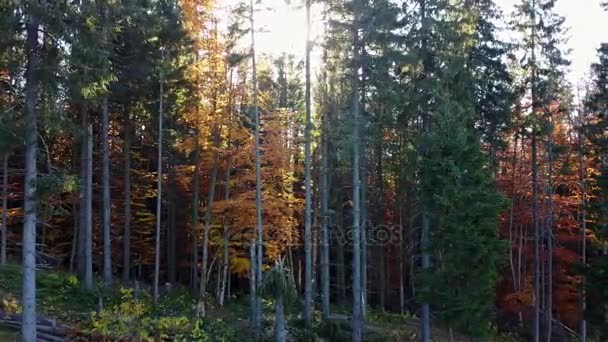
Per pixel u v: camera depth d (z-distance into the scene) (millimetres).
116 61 22562
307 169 23453
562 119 30094
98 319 17641
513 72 26766
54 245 34656
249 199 25781
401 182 25969
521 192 32219
